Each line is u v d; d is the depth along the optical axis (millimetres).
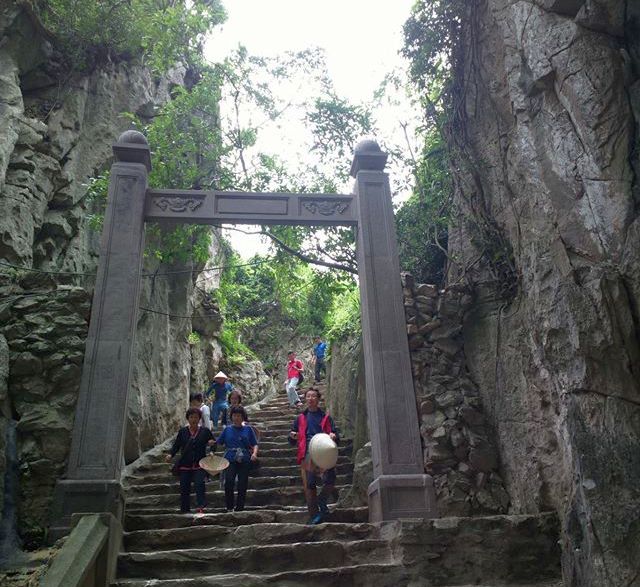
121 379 6305
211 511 7078
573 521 4707
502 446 6816
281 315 21672
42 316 6551
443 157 9094
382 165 8047
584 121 5762
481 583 5164
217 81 11344
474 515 6418
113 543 4973
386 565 5109
